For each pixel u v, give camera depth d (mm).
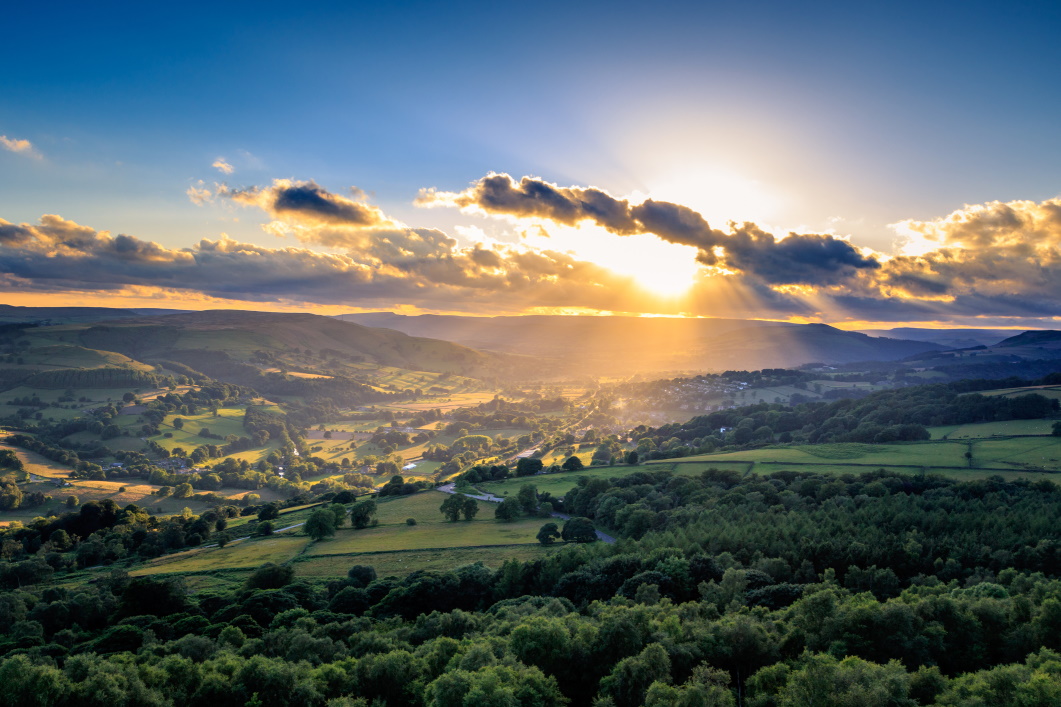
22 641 83312
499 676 51438
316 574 119375
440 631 78250
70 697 55906
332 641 76562
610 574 92750
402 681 59750
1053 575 79625
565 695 57344
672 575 85750
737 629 57719
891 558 89062
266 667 60031
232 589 113688
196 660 73250
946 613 58656
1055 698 40844
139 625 90938
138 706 56969
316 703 57469
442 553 126750
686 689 47094
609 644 59031
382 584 104688
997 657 56781
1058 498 109125
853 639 55469
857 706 42906
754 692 50844
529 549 126188
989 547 88812
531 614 80750
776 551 94750
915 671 53000
